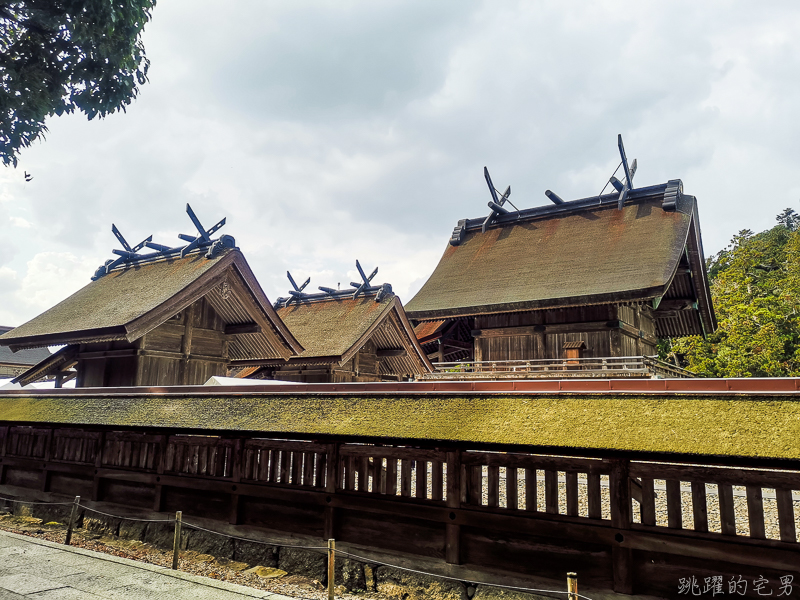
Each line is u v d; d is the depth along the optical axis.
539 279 21.72
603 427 6.62
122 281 18.52
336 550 8.27
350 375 23.17
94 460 12.30
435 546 7.98
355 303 24.95
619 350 20.02
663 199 22.72
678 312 25.77
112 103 8.46
